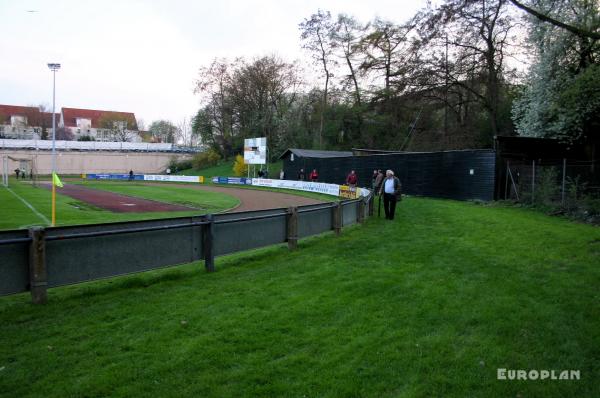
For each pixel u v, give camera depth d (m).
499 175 22.27
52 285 5.58
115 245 6.16
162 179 58.50
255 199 29.61
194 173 68.00
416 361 4.14
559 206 17.55
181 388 3.57
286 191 36.94
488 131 35.94
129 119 104.81
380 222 14.48
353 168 34.28
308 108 58.88
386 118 47.19
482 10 27.86
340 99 54.66
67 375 3.72
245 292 6.18
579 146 24.33
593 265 8.02
